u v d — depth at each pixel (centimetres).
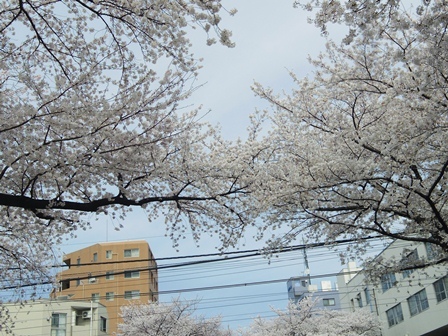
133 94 653
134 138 706
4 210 743
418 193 735
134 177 732
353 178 768
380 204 781
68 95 641
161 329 2191
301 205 851
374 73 840
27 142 598
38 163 642
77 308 2870
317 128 913
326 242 908
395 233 880
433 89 668
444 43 552
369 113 862
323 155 823
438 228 825
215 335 2259
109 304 4147
